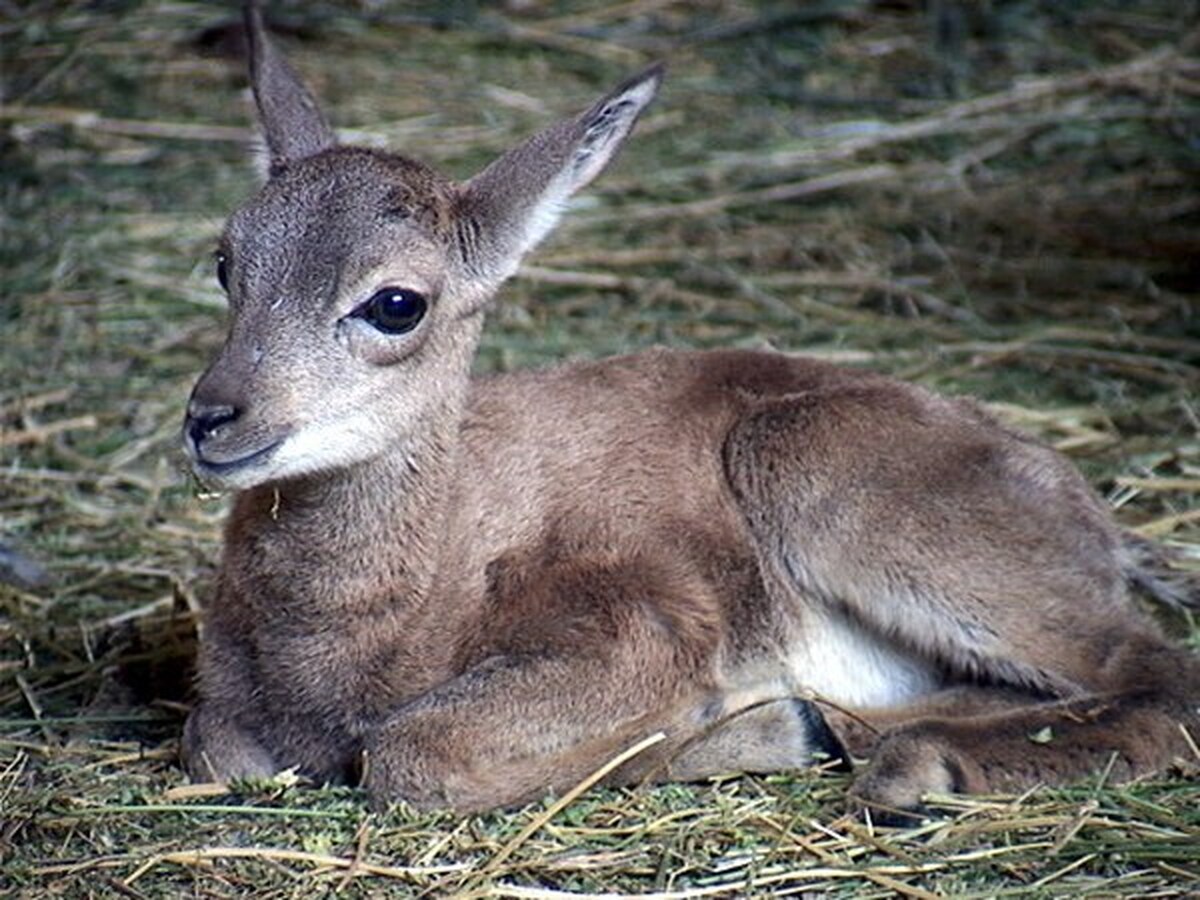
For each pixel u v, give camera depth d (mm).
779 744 11672
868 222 20016
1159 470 15656
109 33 23156
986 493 12164
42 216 19703
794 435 12352
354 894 10398
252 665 11859
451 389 11742
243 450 11016
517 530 12117
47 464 16047
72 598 14297
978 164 21141
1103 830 10891
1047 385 17109
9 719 12758
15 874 10594
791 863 10656
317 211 11422
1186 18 23656
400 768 11172
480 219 11781
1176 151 21281
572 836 10906
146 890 10484
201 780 11719
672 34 23766
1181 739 11648
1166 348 17609
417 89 22391
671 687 11891
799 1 24344
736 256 19406
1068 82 22281
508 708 11414
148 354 17625
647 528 12242
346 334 11289
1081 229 19922
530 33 23625
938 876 10578
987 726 11570
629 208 20141
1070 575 12125
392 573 11641
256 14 12820
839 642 12547
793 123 21844
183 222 19688
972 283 18969
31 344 17750
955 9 23906
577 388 12680
